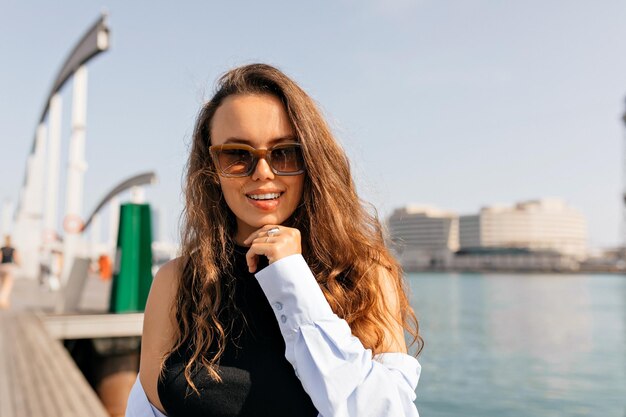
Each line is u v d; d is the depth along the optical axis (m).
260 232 1.21
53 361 6.98
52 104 24.31
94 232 28.59
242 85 1.29
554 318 36.03
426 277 130.88
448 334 27.28
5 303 12.91
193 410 1.17
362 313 1.24
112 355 9.09
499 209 176.50
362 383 1.10
